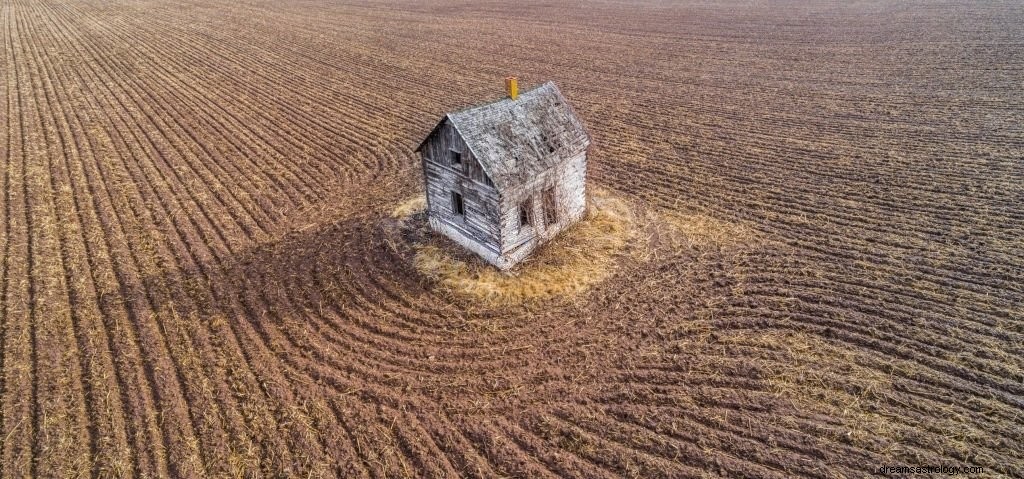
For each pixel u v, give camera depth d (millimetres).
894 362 12234
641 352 12828
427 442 10852
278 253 17047
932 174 20953
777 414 11133
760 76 35438
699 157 23500
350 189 21219
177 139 26172
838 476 9828
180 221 18844
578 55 42656
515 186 14633
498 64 40500
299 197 20625
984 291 14367
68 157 23859
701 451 10445
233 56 43062
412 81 36438
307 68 39812
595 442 10734
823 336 13141
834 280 15141
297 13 62469
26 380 12188
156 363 12695
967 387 11500
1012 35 41406
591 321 13812
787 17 54375
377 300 14766
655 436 10773
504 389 12016
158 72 38031
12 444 10734
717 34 48406
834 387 11711
